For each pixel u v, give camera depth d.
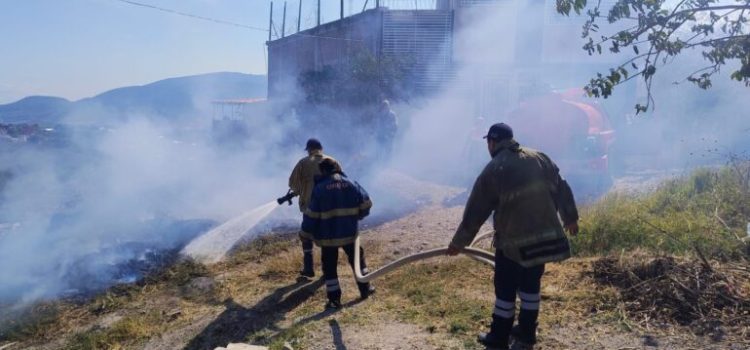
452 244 3.57
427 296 4.85
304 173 5.82
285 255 7.04
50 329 5.39
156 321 5.24
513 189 3.38
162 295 5.95
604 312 4.07
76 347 4.89
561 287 4.65
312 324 4.46
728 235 5.29
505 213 3.43
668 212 6.65
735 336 3.52
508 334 3.62
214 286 6.04
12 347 5.09
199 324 5.01
